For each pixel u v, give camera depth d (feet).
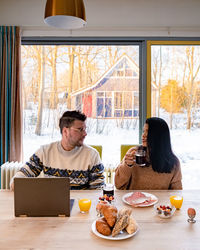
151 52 9.52
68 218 3.97
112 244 3.25
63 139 5.50
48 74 9.68
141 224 3.76
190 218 3.87
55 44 9.54
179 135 9.74
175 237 3.41
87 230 3.60
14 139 9.24
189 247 3.18
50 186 3.99
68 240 3.34
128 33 9.27
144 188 5.59
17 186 3.99
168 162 5.39
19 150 9.23
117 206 4.40
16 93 9.18
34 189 3.99
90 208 4.33
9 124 9.19
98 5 9.11
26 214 4.03
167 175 5.53
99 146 7.43
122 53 9.61
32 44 9.53
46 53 9.62
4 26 8.96
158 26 9.19
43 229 3.62
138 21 9.16
